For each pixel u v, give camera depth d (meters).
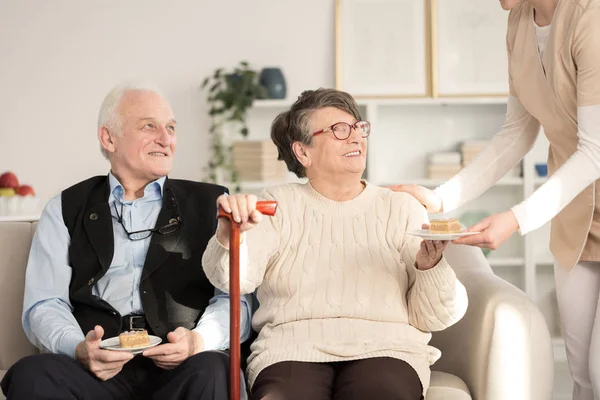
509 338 2.19
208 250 2.08
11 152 5.17
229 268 1.92
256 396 1.98
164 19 5.14
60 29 5.15
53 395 2.02
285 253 2.21
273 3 5.14
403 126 5.23
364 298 2.14
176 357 2.07
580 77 2.21
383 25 5.12
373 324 2.12
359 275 2.16
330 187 2.25
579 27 2.20
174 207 2.38
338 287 2.15
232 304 1.92
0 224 2.62
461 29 5.12
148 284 2.29
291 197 2.27
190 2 5.14
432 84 5.10
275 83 5.00
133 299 2.31
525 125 2.61
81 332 2.22
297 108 2.29
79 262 2.32
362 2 5.11
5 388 2.03
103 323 2.27
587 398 2.44
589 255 2.36
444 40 5.12
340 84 5.11
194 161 5.16
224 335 2.22
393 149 5.23
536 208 2.18
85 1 5.14
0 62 5.15
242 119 4.95
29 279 2.32
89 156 5.18
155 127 2.39
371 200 2.26
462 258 2.62
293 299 2.16
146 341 2.07
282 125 2.32
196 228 2.36
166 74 5.16
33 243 2.36
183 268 2.32
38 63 5.16
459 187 2.57
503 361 2.19
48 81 5.16
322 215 2.24
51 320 2.22
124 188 2.42
